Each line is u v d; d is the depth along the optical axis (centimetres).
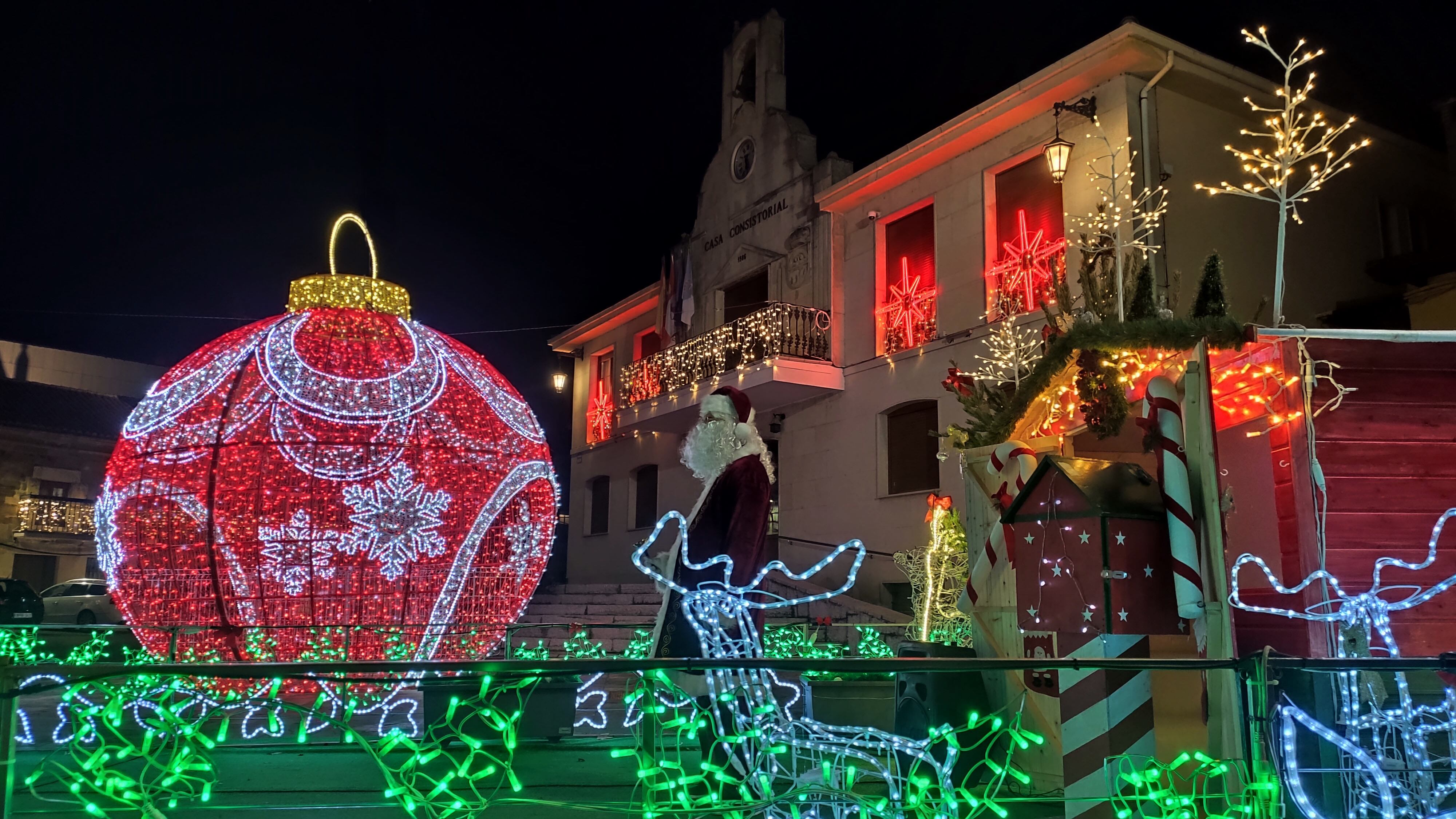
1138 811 365
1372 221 1434
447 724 373
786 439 1678
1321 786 392
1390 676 480
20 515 2784
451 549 786
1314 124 733
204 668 265
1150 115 1221
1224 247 1261
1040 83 1283
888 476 1496
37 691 269
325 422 763
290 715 834
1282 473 457
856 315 1580
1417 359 503
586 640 993
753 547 459
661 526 462
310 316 803
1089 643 392
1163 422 405
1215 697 385
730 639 439
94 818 478
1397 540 488
